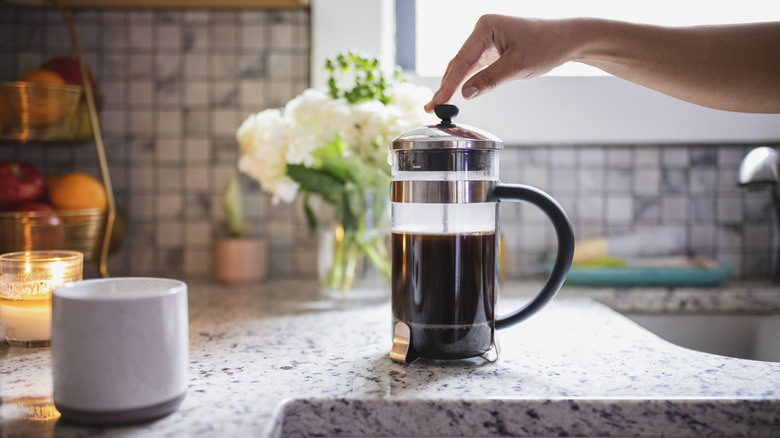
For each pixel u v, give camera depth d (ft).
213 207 4.15
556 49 2.32
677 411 1.77
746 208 4.18
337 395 1.83
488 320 2.17
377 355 2.30
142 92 4.09
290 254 4.19
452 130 2.11
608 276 3.76
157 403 1.66
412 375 2.04
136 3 3.90
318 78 4.00
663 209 4.20
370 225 3.24
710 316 3.64
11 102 3.05
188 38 4.06
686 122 4.04
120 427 1.63
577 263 3.94
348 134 2.89
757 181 3.21
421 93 3.00
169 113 4.10
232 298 3.43
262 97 4.09
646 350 2.36
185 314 1.77
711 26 2.51
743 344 3.62
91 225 3.25
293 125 3.13
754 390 1.87
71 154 4.10
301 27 4.05
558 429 1.78
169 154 4.12
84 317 1.60
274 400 1.79
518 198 2.10
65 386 1.63
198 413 1.70
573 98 4.07
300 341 2.51
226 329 2.71
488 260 2.16
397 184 2.17
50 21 4.02
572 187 4.22
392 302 2.26
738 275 4.21
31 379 2.00
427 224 2.13
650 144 4.18
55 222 3.06
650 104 4.04
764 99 2.51
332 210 3.26
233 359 2.24
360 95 3.05
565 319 2.92
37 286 2.33
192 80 4.09
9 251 3.02
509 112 4.10
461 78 2.33
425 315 2.13
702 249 4.21
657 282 3.78
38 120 3.14
